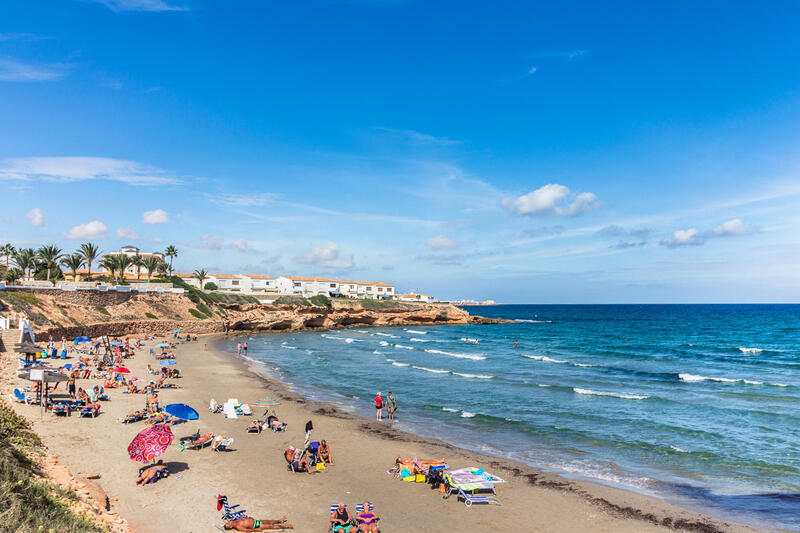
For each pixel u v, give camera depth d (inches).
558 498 665.0
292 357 2348.7
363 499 639.1
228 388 1423.5
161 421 897.5
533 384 1571.1
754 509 639.8
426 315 5994.1
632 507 639.8
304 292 6200.8
